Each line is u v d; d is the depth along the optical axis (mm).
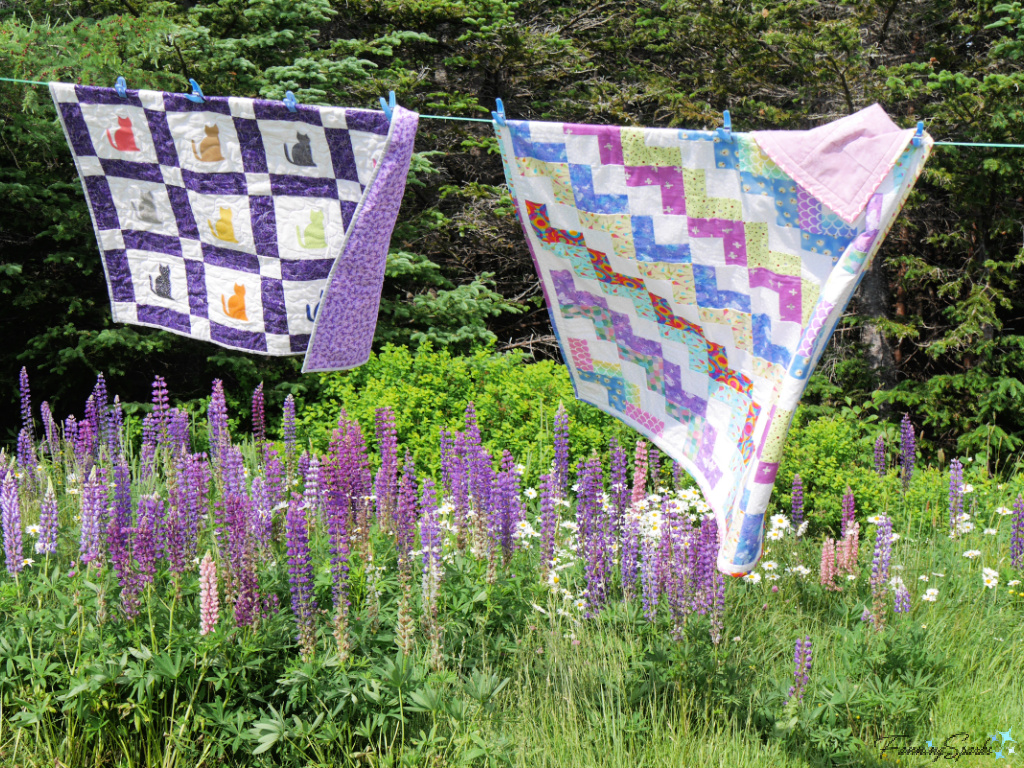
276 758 3168
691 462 3094
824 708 3523
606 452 6277
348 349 3086
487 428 6828
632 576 3943
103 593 3268
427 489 3508
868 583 4688
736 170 2662
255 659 3172
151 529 3439
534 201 2910
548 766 3201
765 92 10188
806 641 3477
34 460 5020
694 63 10648
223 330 3199
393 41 9367
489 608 3754
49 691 3227
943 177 8680
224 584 3555
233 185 3057
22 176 7480
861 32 10258
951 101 8352
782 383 2643
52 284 7906
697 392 3053
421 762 3053
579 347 3211
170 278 3215
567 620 3941
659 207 2783
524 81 10828
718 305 2857
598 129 2736
